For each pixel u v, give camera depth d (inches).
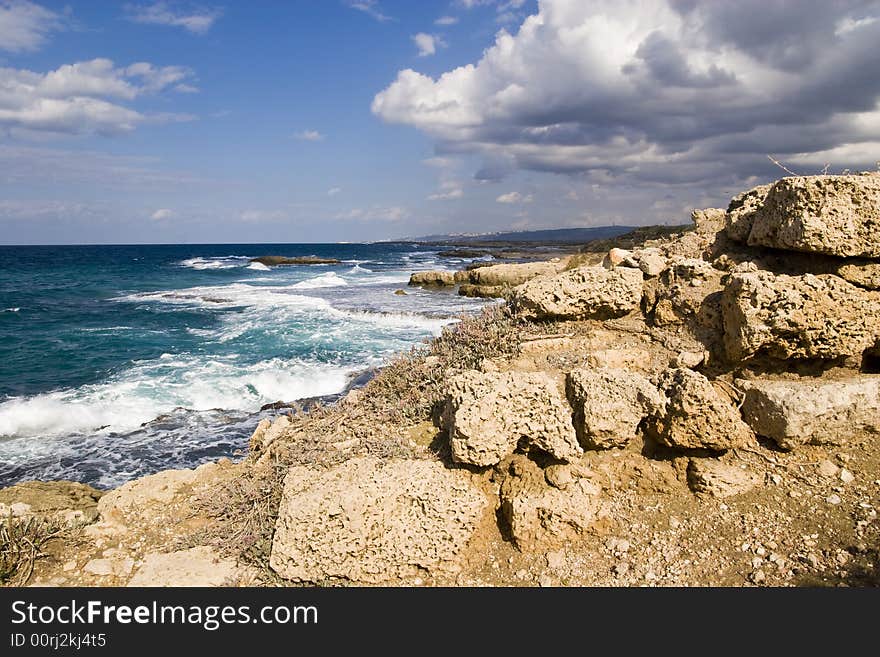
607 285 261.6
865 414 187.3
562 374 224.2
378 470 197.5
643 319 262.1
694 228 316.8
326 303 1114.1
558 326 268.5
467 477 199.5
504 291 315.3
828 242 210.1
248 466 271.3
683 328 240.7
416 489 188.9
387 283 1617.9
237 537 205.2
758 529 173.5
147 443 412.8
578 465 194.1
